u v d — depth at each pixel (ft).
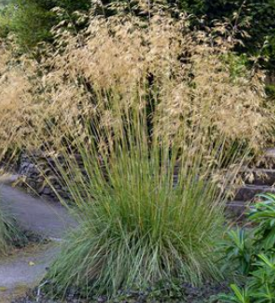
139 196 13.14
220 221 13.78
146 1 16.57
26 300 12.60
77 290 12.57
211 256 12.76
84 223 13.60
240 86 14.66
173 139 13.48
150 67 13.79
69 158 15.20
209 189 13.48
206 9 23.93
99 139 14.39
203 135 13.73
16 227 18.13
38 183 26.04
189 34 15.37
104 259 12.82
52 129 14.84
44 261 14.94
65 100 14.23
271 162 20.66
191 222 13.12
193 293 11.85
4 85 15.29
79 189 14.57
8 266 15.33
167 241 12.76
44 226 19.66
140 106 13.70
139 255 12.53
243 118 13.92
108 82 13.82
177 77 14.15
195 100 13.82
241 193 19.81
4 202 19.81
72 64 14.23
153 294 11.87
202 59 14.19
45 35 25.39
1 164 24.44
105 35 13.82
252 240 11.35
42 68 16.28
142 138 13.57
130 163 13.42
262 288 9.13
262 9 24.50
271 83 25.50
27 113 15.14
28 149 16.49
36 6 26.71
